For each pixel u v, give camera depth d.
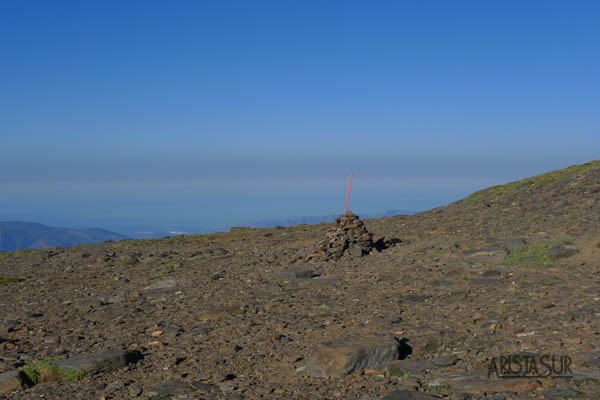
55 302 19.97
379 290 16.81
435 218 39.19
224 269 24.97
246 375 9.58
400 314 13.32
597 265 16.42
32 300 20.77
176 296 19.16
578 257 17.67
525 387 7.50
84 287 23.31
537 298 13.34
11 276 28.41
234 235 49.38
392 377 8.59
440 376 8.30
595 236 19.53
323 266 22.98
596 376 7.57
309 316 14.13
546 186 42.59
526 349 9.28
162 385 9.08
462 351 9.59
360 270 20.98
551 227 25.72
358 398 7.79
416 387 8.02
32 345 13.17
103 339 13.45
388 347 9.27
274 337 11.95
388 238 27.67
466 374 8.24
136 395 8.73
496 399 7.27
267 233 47.94
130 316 16.36
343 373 8.83
